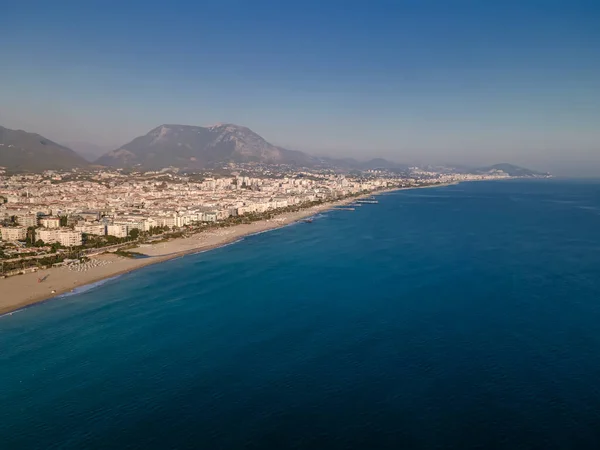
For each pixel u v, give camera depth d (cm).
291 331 16575
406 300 19625
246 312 18725
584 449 10056
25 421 11469
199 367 13988
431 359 14075
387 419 11256
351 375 13288
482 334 15762
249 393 12506
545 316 17225
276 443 10525
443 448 10250
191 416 11556
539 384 12512
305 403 11994
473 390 12338
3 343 15975
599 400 11725
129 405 12062
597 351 14275
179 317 18325
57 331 17038
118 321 18012
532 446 10206
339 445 10425
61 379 13388
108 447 10500
